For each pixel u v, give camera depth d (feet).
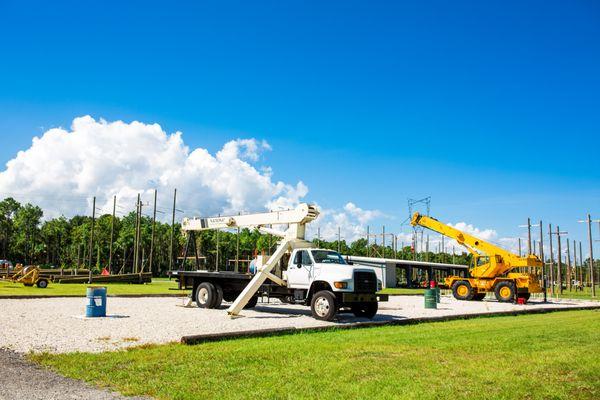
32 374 22.76
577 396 20.33
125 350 28.66
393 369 24.71
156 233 294.66
